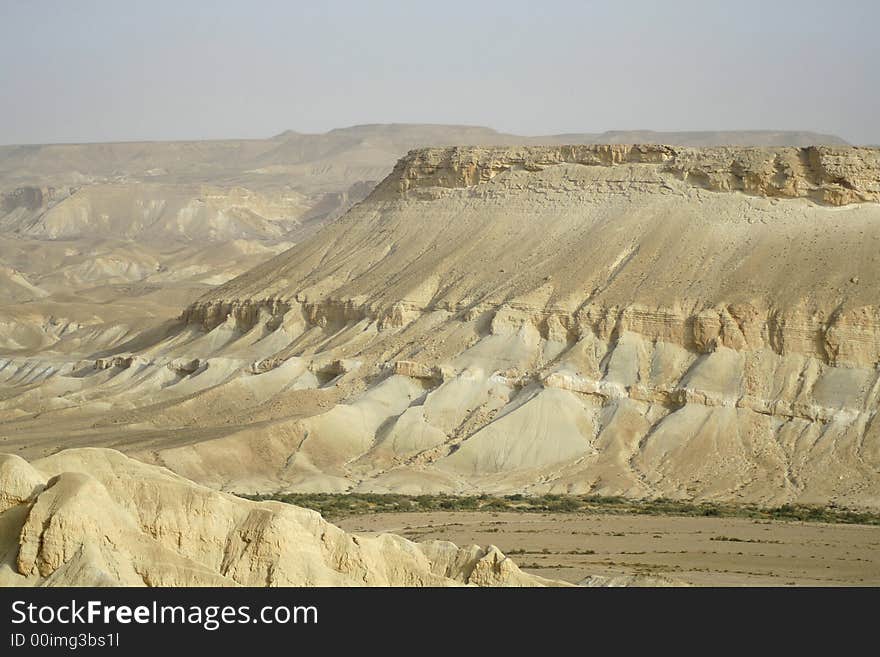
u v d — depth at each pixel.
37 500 55.72
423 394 147.38
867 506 117.94
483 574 67.88
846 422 130.00
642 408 137.75
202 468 128.75
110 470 61.72
